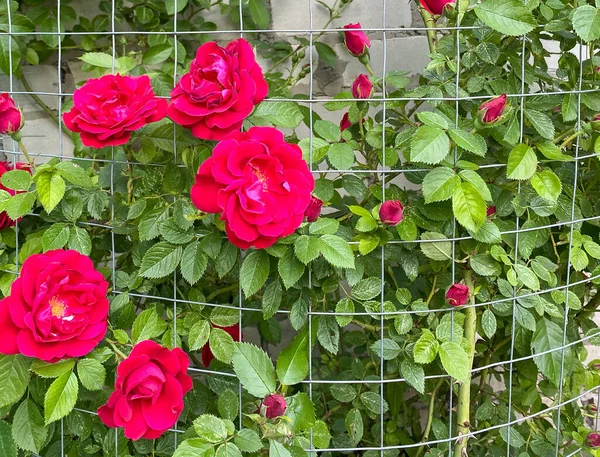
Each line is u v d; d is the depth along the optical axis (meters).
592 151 1.07
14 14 1.32
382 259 0.91
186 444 0.80
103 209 0.97
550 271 0.99
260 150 0.79
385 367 1.13
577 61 1.11
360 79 0.92
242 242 0.80
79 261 0.85
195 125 0.84
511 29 0.85
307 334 0.91
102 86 0.88
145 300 1.10
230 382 1.02
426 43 1.45
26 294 0.80
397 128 1.17
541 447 1.04
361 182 1.02
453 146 0.89
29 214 1.08
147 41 1.48
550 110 1.10
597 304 1.18
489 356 1.18
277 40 1.51
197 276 0.90
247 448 0.82
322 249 0.83
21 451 1.05
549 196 0.88
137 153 0.98
